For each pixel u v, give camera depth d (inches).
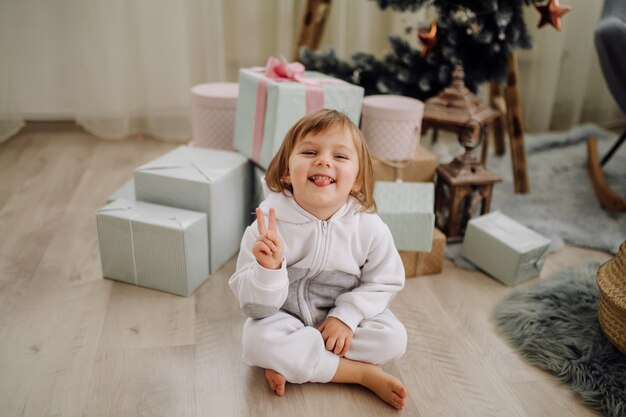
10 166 78.0
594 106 108.6
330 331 39.7
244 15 91.0
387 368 42.5
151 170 52.8
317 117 39.8
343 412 37.8
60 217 64.0
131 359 41.9
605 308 44.2
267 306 37.7
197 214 50.6
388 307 50.6
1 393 37.9
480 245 57.1
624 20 65.1
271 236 35.9
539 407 39.0
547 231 64.6
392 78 73.0
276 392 38.9
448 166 62.7
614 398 38.9
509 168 85.1
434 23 63.4
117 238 50.0
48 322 45.7
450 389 40.6
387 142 60.6
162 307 48.5
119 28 86.0
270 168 42.5
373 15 94.8
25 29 85.4
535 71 101.3
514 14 64.9
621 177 81.2
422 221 52.2
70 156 83.2
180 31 87.4
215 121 64.0
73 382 39.3
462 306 51.2
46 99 90.5
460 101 66.7
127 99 91.0
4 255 55.4
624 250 43.6
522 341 45.5
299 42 82.9
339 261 41.4
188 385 39.6
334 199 39.0
